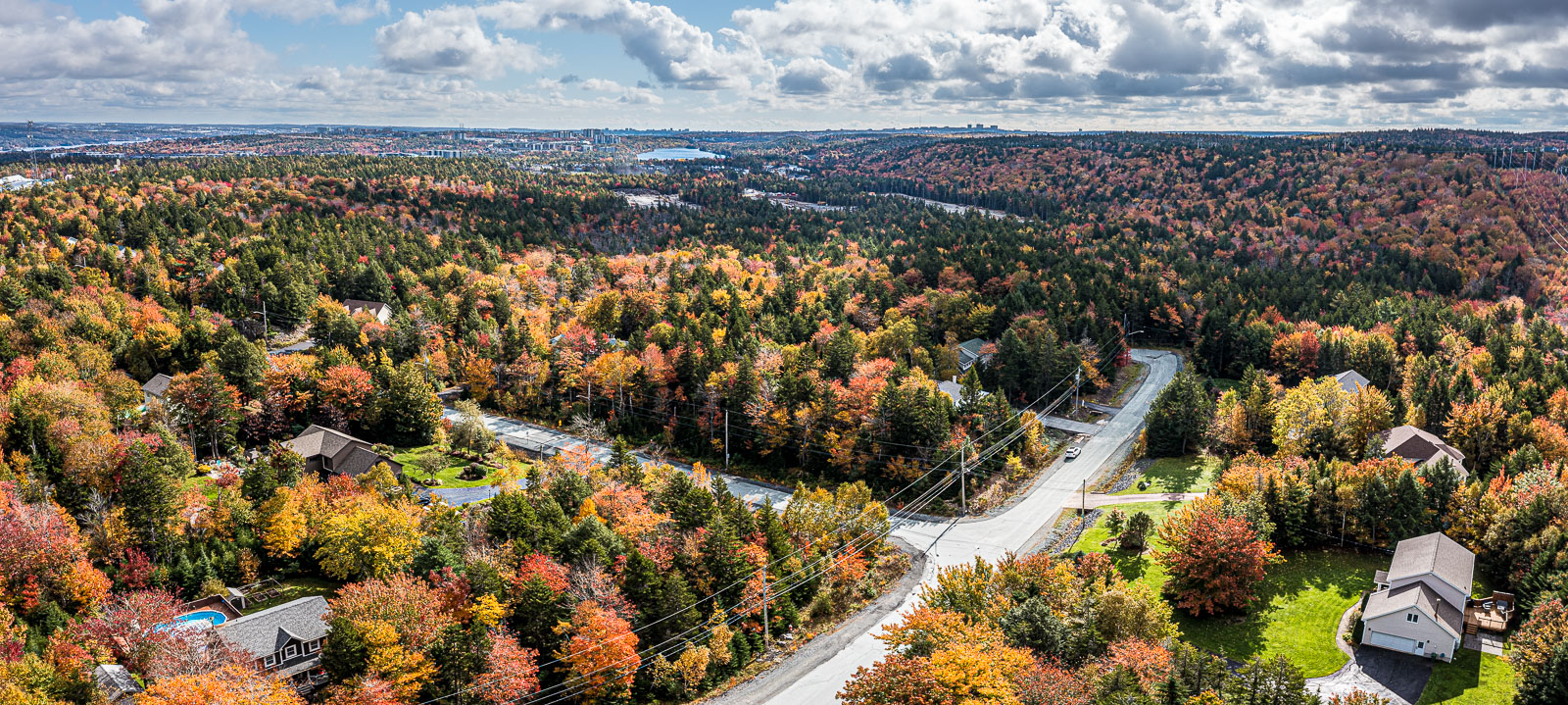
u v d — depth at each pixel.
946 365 145.12
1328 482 84.69
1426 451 99.62
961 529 98.94
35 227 193.75
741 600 75.19
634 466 100.12
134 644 63.00
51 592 70.31
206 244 189.75
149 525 80.94
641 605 72.81
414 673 62.03
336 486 92.44
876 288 182.50
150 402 113.62
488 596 68.50
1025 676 55.94
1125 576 83.06
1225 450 111.44
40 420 94.31
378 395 126.44
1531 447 94.75
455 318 164.88
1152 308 174.88
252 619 67.88
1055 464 116.19
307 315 161.50
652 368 132.50
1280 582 79.56
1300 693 51.25
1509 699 61.31
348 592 68.06
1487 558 77.44
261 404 118.44
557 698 65.62
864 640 75.88
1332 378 116.62
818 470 116.62
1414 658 67.00
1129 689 55.06
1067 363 136.00
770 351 137.38
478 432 119.69
